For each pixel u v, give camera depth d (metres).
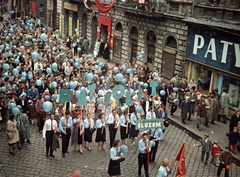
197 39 19.27
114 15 29.56
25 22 46.03
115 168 10.77
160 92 17.12
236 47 16.44
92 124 13.10
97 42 31.81
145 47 25.50
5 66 18.45
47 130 12.28
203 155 12.78
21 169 11.55
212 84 18.52
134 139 14.02
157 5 22.59
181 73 21.20
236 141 13.32
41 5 51.19
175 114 17.94
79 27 37.75
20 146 13.00
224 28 16.62
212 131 15.54
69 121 12.51
